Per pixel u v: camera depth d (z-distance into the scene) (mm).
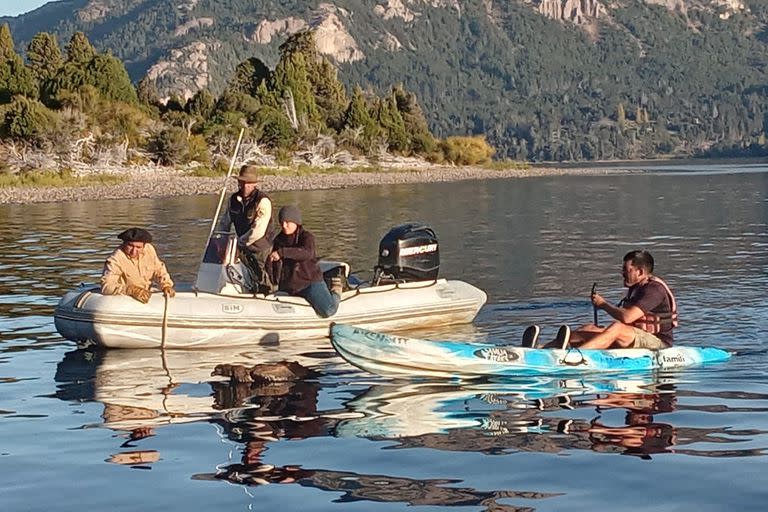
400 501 5770
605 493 5840
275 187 59188
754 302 13352
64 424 7629
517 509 5605
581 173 98188
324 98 93125
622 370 9266
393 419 7633
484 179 77938
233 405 8188
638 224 28969
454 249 21453
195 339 10742
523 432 7203
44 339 11359
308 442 7023
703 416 7566
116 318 10586
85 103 65062
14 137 57688
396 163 89875
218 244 11523
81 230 26781
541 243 22781
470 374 9055
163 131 66000
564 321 12242
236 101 76875
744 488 5863
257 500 5820
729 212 34344
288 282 11234
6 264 18422
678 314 12414
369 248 21281
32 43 81438
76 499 5883
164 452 6828
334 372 9453
